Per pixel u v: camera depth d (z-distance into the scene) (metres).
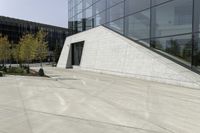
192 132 6.66
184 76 15.75
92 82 19.28
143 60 20.61
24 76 25.05
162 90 14.41
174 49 18.47
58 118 7.98
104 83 18.47
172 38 18.70
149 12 21.61
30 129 6.78
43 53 37.28
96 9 34.47
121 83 18.27
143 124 7.36
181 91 13.91
